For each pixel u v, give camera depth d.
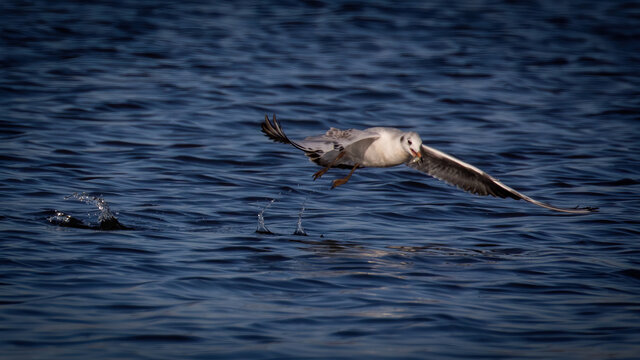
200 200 14.62
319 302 9.51
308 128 21.22
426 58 31.47
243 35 35.12
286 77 27.09
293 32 36.19
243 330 8.54
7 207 13.48
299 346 8.14
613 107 24.48
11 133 19.08
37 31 33.91
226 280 10.19
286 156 18.34
